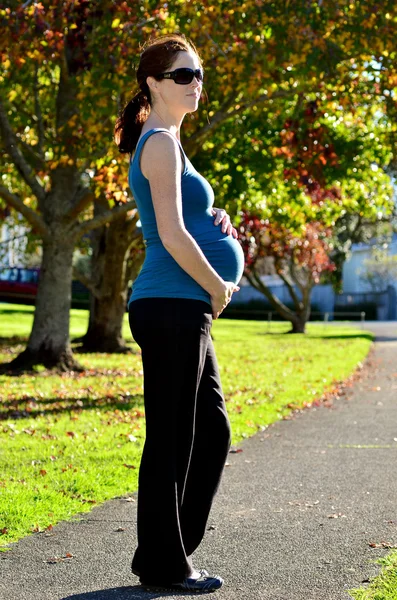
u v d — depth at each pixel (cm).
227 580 357
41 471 595
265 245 3294
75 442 735
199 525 350
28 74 1495
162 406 335
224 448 350
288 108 1609
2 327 2931
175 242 321
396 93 1370
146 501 337
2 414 920
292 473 611
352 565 378
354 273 7088
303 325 3562
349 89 1378
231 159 1642
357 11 1195
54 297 1505
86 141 1241
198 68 346
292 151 1489
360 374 1560
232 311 5769
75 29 1148
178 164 329
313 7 1196
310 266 3447
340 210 2092
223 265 344
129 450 695
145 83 348
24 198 2002
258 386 1276
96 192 1293
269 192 1805
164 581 338
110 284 2047
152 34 1141
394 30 1211
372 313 6181
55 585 355
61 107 1512
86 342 2073
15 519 465
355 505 504
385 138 1543
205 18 1170
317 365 1719
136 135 359
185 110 347
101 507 509
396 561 380
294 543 418
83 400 1070
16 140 1549
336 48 1232
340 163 1625
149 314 333
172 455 336
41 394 1122
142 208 339
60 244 1505
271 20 1188
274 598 331
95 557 399
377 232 4100
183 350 333
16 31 1091
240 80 1219
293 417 952
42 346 1499
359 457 679
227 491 548
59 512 487
